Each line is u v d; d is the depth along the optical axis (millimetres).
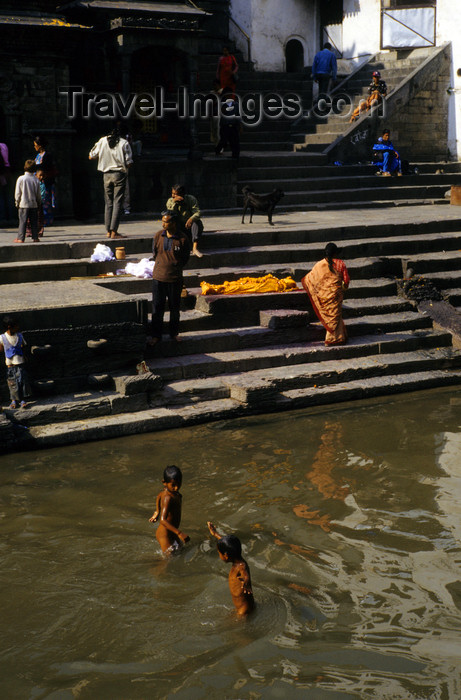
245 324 11430
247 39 23797
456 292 12922
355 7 23953
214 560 6023
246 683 4602
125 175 12516
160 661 4809
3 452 8383
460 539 6426
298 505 7098
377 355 11312
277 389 9945
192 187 16688
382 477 7738
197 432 9070
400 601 5492
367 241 13844
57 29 14711
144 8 16766
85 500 7211
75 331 9328
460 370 11305
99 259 11828
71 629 5133
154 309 10281
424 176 20141
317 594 5582
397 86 21078
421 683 4605
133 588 5617
